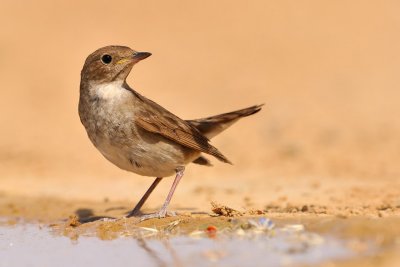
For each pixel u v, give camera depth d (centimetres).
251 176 1622
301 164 1736
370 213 1009
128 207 1302
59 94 2681
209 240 898
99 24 3353
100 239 982
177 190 1490
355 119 2255
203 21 3462
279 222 934
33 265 873
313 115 2319
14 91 2691
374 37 3228
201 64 3008
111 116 1035
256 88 2705
